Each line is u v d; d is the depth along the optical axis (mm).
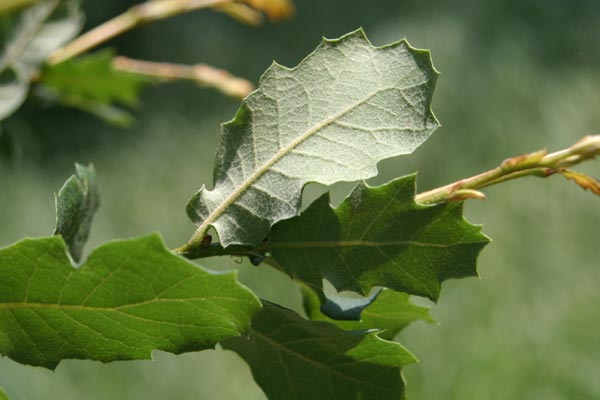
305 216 466
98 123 2781
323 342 471
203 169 2471
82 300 443
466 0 2934
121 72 653
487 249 1865
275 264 476
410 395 1575
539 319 1700
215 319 442
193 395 1679
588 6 2896
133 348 451
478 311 1711
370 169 463
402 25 2963
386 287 465
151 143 2654
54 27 631
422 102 464
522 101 2418
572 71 2586
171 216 2258
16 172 2359
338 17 3301
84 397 1652
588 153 453
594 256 1856
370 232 464
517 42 2680
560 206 1947
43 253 437
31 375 1646
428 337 1654
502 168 459
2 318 449
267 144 470
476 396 1560
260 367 480
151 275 436
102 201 2318
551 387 1570
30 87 659
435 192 463
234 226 466
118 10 3123
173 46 3297
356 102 468
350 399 477
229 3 651
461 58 2582
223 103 2855
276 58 3254
